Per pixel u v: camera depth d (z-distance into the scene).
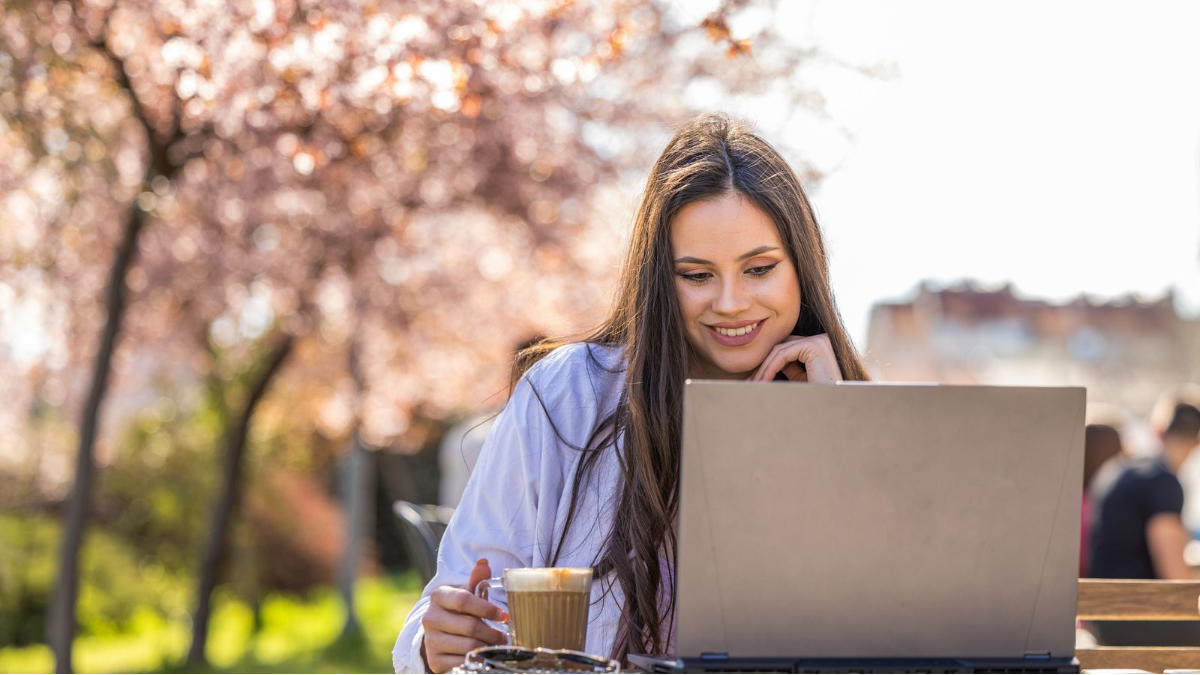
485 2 4.51
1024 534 1.48
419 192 6.96
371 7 4.46
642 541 1.87
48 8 5.34
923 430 1.45
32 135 5.62
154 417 11.79
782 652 1.44
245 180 6.44
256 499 12.47
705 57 5.85
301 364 9.54
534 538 1.94
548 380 2.01
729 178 1.96
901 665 1.44
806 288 2.05
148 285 7.61
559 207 7.23
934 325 21.78
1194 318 23.53
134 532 11.66
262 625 11.73
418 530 3.13
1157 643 4.21
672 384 1.94
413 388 9.04
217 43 4.98
